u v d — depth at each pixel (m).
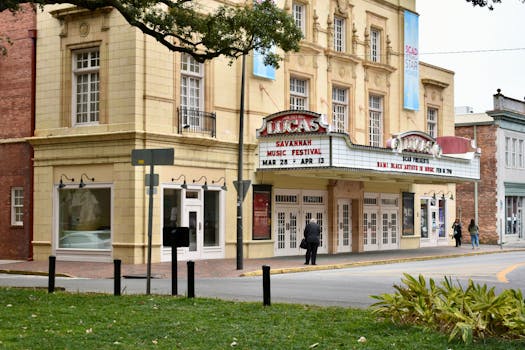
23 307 12.90
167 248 27.17
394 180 37.19
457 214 52.53
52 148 28.23
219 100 29.50
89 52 27.94
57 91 28.38
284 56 32.41
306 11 34.06
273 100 31.94
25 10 29.34
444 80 45.12
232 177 29.97
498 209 51.34
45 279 21.89
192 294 14.48
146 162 15.88
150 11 24.88
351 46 36.66
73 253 27.62
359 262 28.97
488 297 10.21
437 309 10.41
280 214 32.44
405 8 40.81
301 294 16.62
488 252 39.75
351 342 9.55
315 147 29.09
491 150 51.81
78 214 27.78
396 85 40.12
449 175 36.44
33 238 28.75
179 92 27.83
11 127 29.61
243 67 25.61
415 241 41.75
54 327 10.70
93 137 26.92
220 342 9.62
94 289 17.91
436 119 44.56
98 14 27.27
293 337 9.97
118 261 15.24
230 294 16.58
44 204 28.42
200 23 20.16
